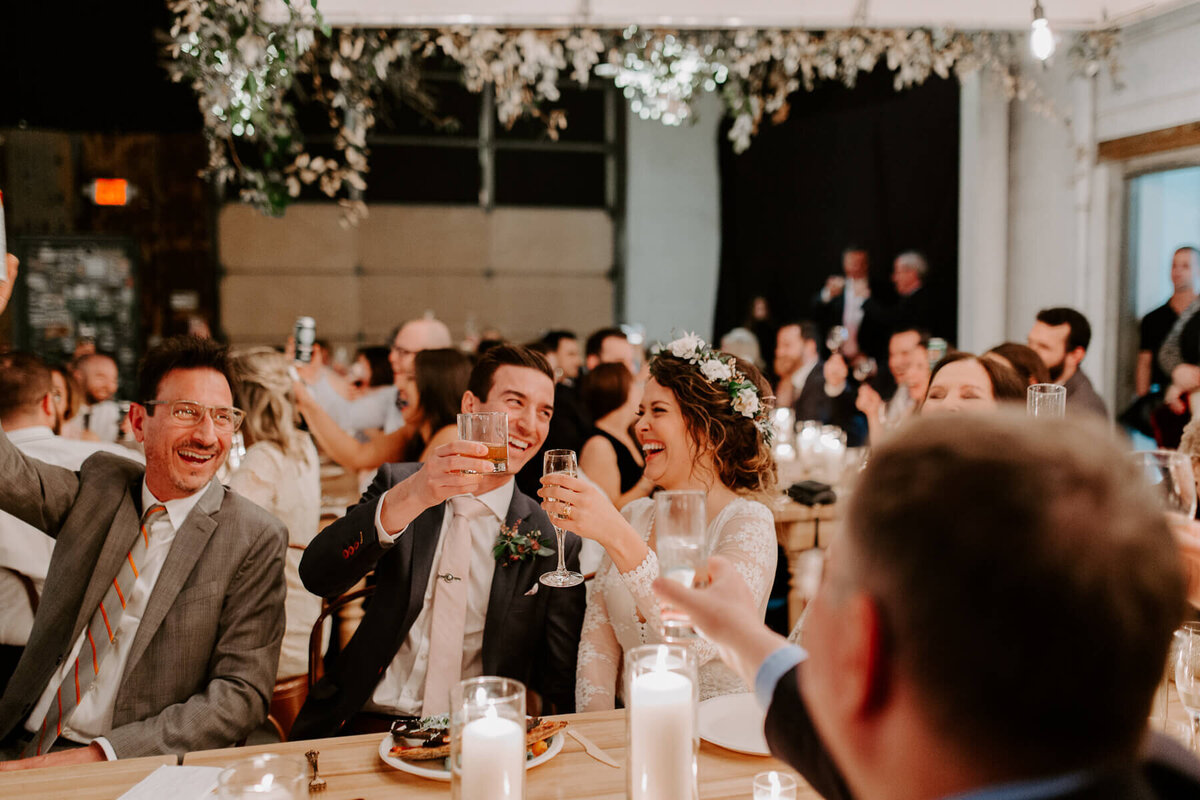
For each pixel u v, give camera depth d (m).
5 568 2.70
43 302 7.64
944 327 6.72
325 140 8.70
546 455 1.90
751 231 8.79
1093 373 5.68
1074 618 0.48
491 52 4.43
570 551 2.23
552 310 9.47
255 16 3.48
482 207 9.21
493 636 2.09
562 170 9.37
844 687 0.58
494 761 1.16
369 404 5.66
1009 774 0.51
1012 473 0.51
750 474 2.11
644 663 1.17
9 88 4.22
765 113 8.32
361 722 2.08
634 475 3.73
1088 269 5.70
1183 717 1.64
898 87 5.07
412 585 2.10
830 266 7.84
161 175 7.91
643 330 9.40
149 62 4.29
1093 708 0.49
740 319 9.03
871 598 0.55
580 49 4.49
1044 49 3.25
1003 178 6.45
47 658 1.94
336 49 4.29
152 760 1.54
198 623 1.93
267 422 2.90
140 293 7.93
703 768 1.48
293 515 2.89
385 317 9.05
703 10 3.83
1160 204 5.30
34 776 1.48
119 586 1.99
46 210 7.67
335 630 2.96
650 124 9.41
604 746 1.58
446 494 1.91
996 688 0.50
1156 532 0.51
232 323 8.60
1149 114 5.21
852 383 6.39
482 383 2.26
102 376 5.22
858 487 0.59
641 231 9.50
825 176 7.80
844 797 0.75
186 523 1.97
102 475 2.06
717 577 1.02
